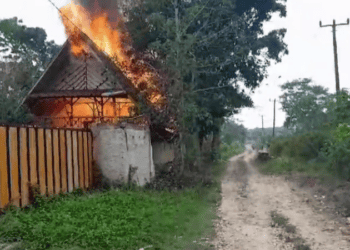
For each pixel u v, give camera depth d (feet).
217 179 61.31
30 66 78.18
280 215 31.35
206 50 81.00
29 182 29.63
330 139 65.87
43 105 66.03
